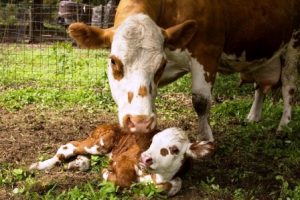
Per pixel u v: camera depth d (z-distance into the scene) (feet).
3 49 28.25
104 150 10.52
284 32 13.58
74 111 15.21
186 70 12.06
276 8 13.15
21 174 10.33
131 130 9.27
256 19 12.69
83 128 13.62
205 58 11.75
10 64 23.00
